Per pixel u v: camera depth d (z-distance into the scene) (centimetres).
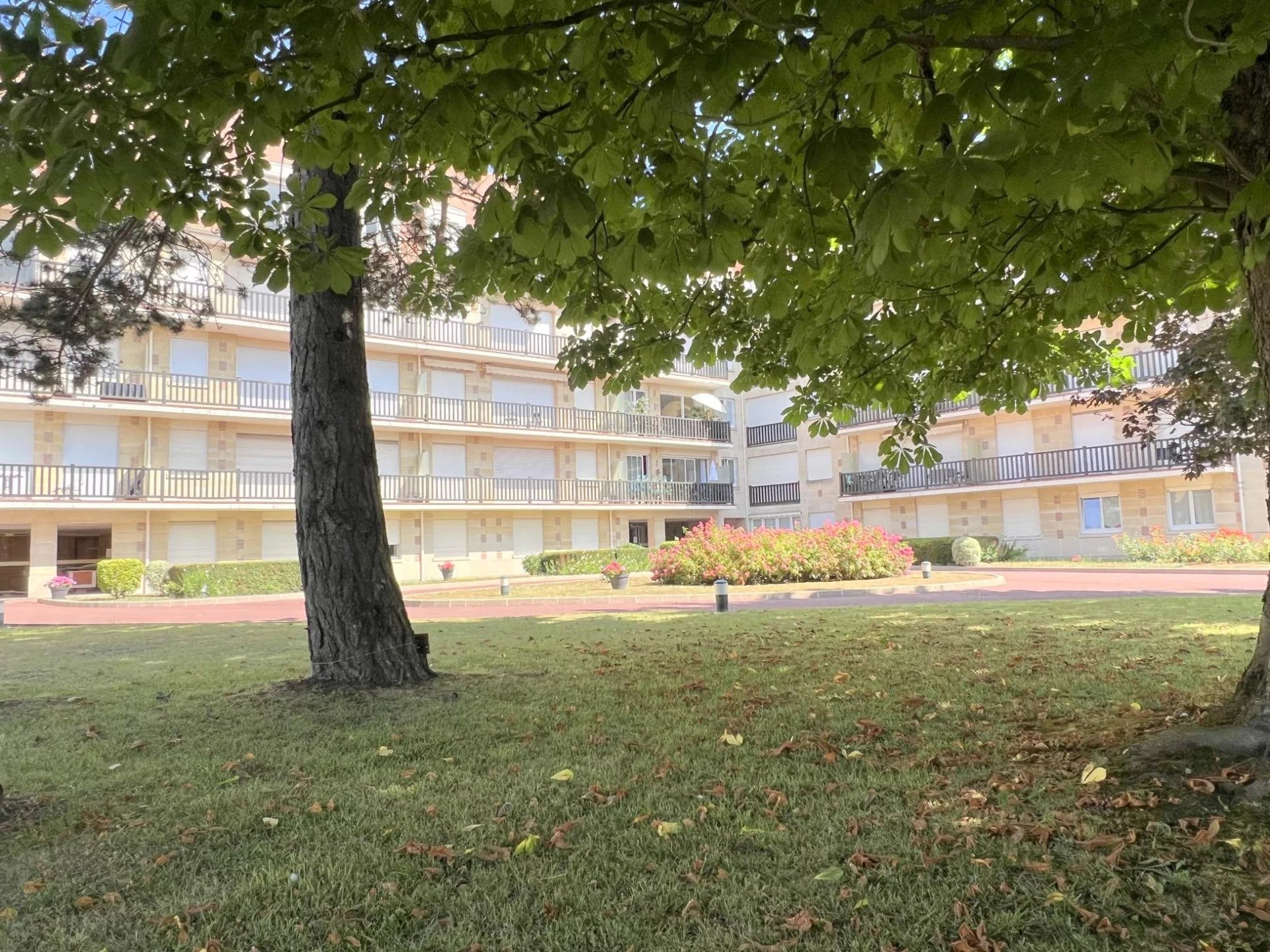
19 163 273
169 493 2314
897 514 3288
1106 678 595
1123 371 830
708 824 335
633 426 3425
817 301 534
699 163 351
